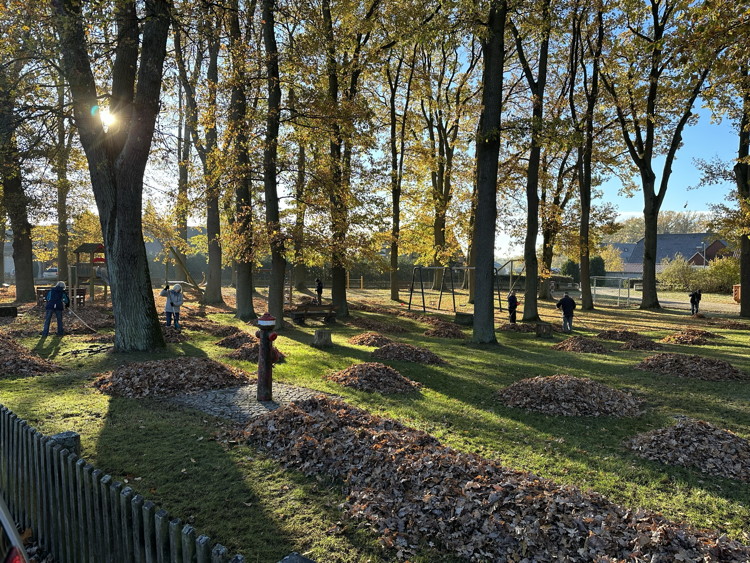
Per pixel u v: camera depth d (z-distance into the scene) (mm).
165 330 13633
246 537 3762
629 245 87750
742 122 22625
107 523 3014
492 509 3924
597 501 4172
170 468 4941
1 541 2045
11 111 10422
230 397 7668
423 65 28922
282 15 15383
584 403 7531
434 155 28484
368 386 8531
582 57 24938
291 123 16312
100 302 22688
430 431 6332
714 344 15750
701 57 9672
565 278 50219
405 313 24312
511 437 6250
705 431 5941
